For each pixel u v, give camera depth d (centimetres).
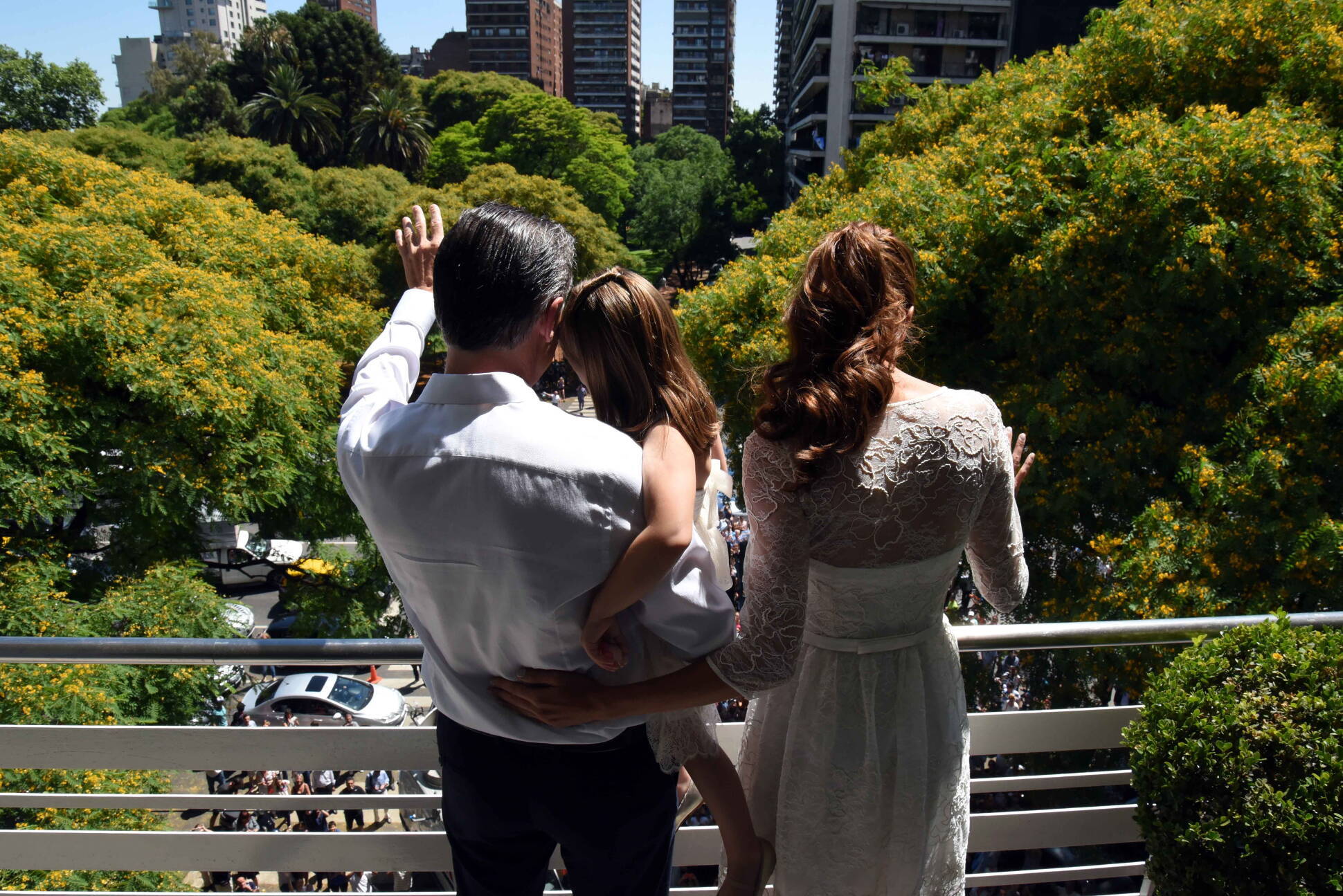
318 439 1334
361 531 1412
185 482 1089
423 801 192
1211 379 796
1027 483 816
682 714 130
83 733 186
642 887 133
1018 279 841
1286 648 163
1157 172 739
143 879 535
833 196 1434
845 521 124
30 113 5712
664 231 6325
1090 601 749
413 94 6156
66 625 941
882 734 137
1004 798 727
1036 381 837
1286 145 713
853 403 118
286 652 170
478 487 106
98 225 1262
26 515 964
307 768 190
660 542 107
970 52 4884
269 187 3250
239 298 1334
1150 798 162
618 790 125
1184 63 883
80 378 1082
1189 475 702
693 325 1091
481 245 111
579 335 140
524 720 121
